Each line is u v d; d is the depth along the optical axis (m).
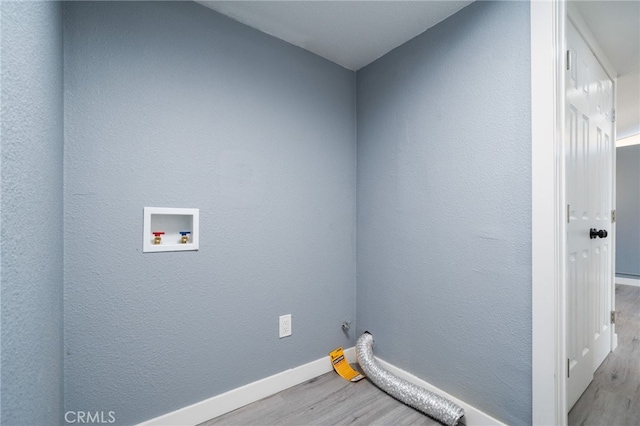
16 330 0.54
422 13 1.39
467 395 1.31
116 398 1.13
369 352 1.71
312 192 1.71
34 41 0.68
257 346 1.49
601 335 1.79
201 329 1.32
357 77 1.93
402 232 1.61
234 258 1.42
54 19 0.89
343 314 1.84
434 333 1.45
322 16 1.42
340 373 1.70
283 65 1.60
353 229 1.90
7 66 0.51
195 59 1.32
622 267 3.95
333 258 1.80
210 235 1.35
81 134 1.07
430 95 1.48
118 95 1.14
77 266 1.05
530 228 1.12
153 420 1.20
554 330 1.05
